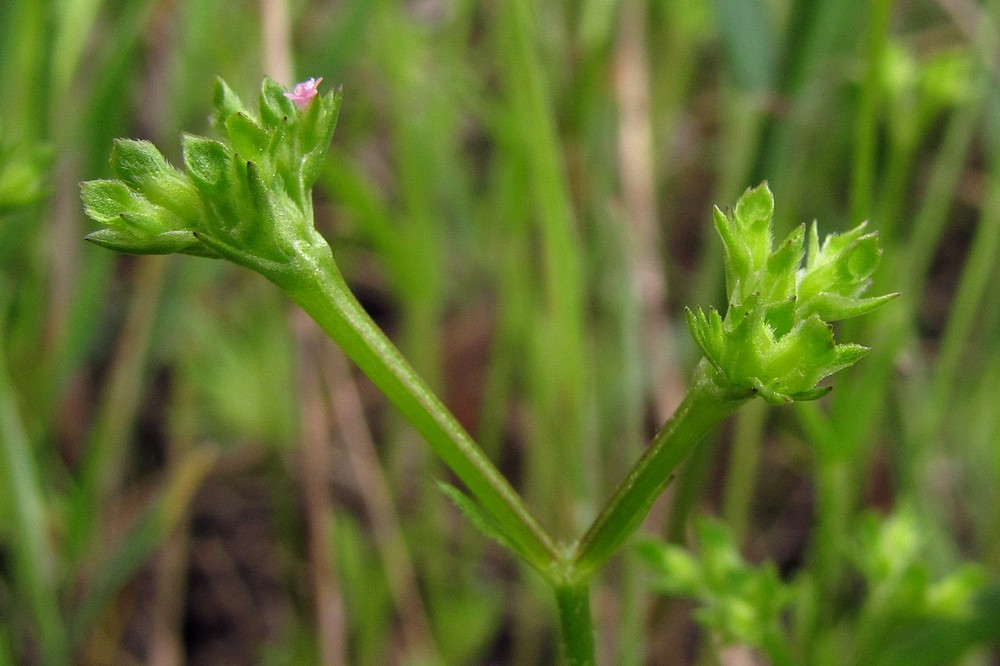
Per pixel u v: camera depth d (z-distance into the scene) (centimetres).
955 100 15
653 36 20
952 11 17
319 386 17
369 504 17
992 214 16
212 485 20
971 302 16
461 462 11
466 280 22
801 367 10
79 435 19
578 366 16
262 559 20
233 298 20
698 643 18
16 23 15
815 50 15
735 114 19
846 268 11
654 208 18
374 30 19
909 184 22
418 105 19
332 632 16
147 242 10
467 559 18
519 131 16
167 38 19
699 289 18
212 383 19
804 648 14
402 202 20
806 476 20
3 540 15
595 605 17
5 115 15
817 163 20
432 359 18
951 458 19
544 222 15
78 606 16
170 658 17
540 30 17
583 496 16
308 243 10
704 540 14
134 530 15
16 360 16
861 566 14
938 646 14
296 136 11
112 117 16
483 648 19
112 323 19
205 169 10
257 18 19
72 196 17
